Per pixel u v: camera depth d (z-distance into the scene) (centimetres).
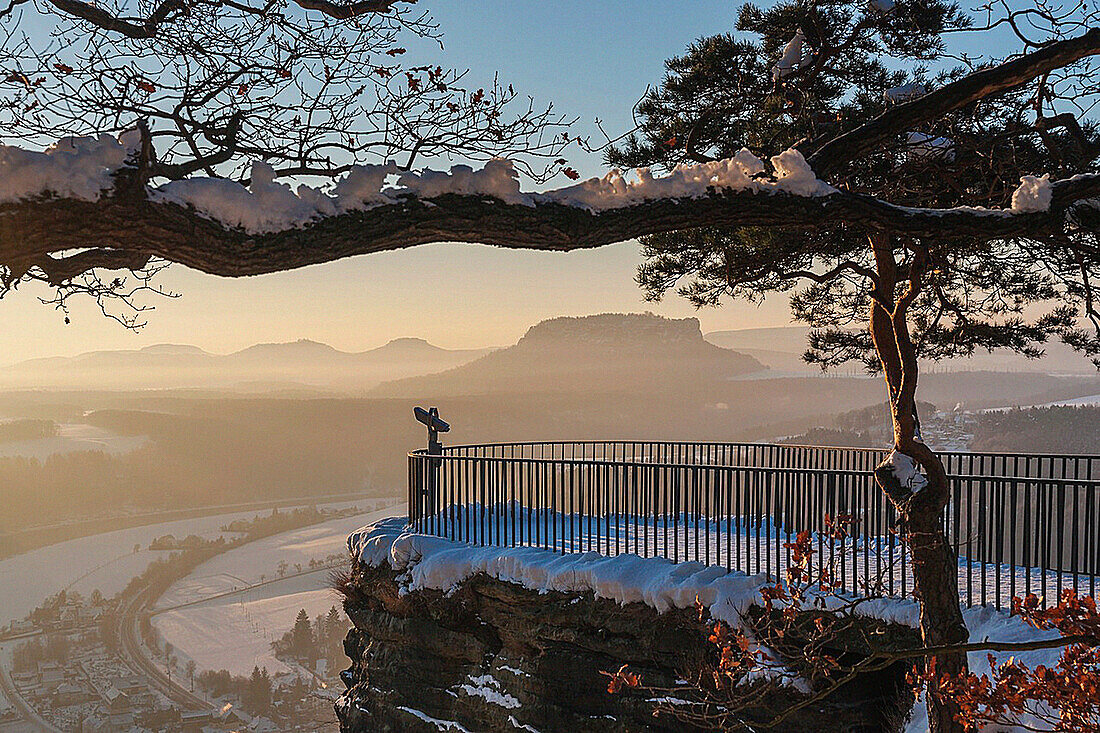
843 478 1206
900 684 1085
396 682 1453
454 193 365
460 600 1399
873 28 1248
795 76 1150
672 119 1212
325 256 350
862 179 876
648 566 1279
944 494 877
